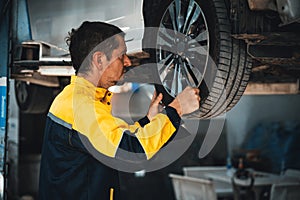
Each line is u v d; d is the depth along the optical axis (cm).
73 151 249
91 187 248
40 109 596
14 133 790
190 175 774
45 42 432
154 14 352
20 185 818
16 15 434
